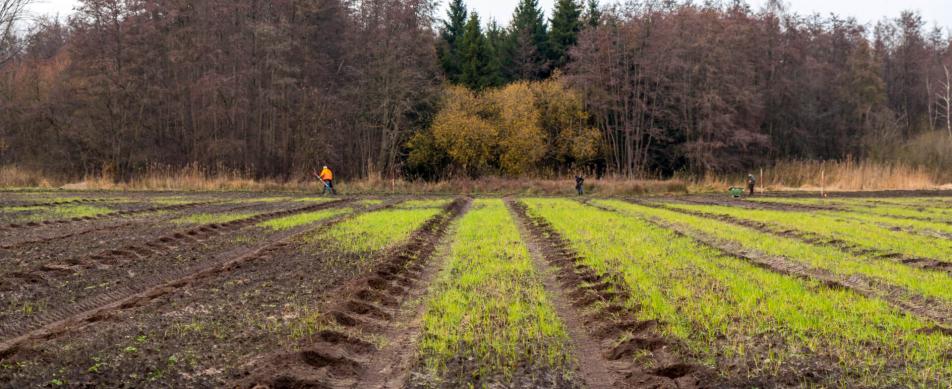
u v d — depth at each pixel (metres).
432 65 58.47
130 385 6.68
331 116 53.84
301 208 28.88
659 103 59.41
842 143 63.94
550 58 75.19
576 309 10.30
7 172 47.06
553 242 17.73
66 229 19.95
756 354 7.71
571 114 58.50
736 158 57.50
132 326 8.85
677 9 56.38
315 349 7.69
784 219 23.41
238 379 6.93
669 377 7.17
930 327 8.62
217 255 15.49
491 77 67.06
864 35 70.31
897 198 37.75
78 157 52.59
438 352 7.94
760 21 61.91
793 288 11.05
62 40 64.75
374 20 54.22
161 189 43.12
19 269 13.07
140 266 13.78
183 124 53.00
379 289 11.52
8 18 44.69
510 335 8.49
